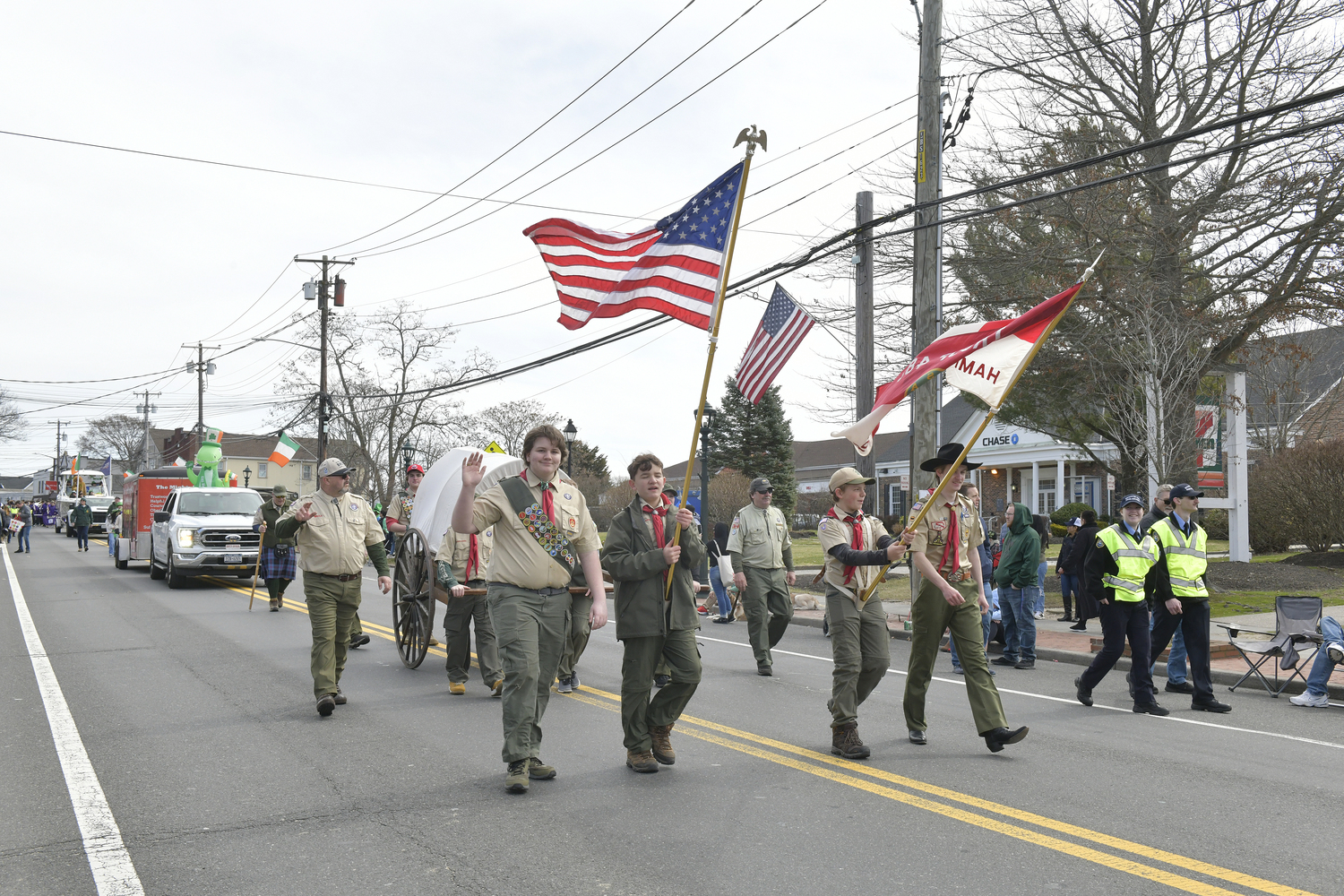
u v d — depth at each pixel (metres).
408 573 10.52
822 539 6.78
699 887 4.34
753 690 9.41
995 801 5.64
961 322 20.78
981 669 6.85
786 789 5.87
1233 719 8.39
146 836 5.07
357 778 6.14
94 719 7.89
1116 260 18.67
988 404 7.04
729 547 10.46
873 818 5.31
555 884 4.38
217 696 8.84
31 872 4.58
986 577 12.90
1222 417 19.06
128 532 25.67
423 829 5.15
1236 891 4.31
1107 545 8.71
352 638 11.98
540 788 5.91
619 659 11.20
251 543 20.33
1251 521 26.31
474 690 9.22
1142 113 20.67
